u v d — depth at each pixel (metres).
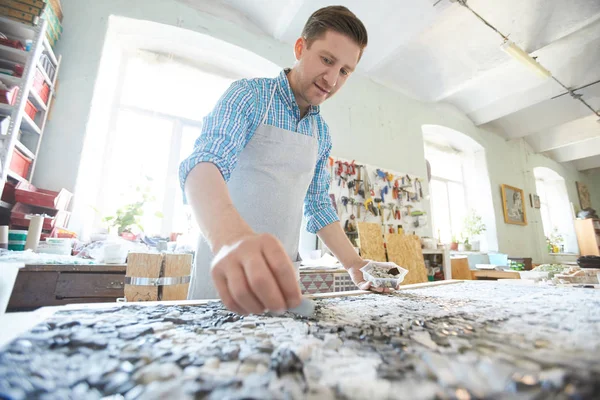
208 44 2.47
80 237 1.90
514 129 4.85
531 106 4.32
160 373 0.24
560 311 0.49
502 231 4.48
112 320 0.40
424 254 2.86
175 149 2.52
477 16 2.46
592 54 3.14
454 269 2.99
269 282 0.29
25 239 1.35
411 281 2.45
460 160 4.92
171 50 2.52
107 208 2.21
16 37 1.50
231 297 0.32
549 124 4.49
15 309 1.07
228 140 0.61
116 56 2.31
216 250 0.38
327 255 2.20
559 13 2.55
